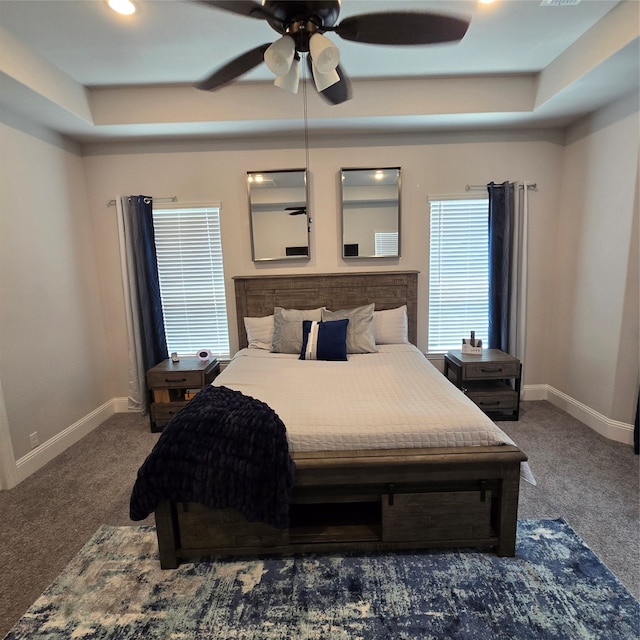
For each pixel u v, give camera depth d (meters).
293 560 1.84
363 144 3.53
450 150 3.53
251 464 1.65
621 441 2.93
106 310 3.73
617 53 2.21
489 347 3.67
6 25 2.15
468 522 1.81
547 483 2.40
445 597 1.62
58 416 3.03
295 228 3.61
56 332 3.05
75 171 3.41
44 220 2.98
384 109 3.05
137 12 2.07
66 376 3.15
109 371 3.78
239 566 1.82
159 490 1.67
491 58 2.71
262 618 1.55
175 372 3.29
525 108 3.06
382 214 3.59
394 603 1.60
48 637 1.49
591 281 3.19
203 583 1.72
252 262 3.70
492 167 3.54
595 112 3.08
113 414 3.79
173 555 1.79
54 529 2.11
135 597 1.66
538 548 1.88
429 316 3.78
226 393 2.08
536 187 3.55
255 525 1.78
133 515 1.68
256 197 3.57
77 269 3.37
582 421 3.30
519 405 3.48
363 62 2.72
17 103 2.57
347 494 1.79
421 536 1.82
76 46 2.38
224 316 3.79
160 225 3.66
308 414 1.88
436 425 1.79
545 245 3.64
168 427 1.78
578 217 3.34
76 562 1.87
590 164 3.17
